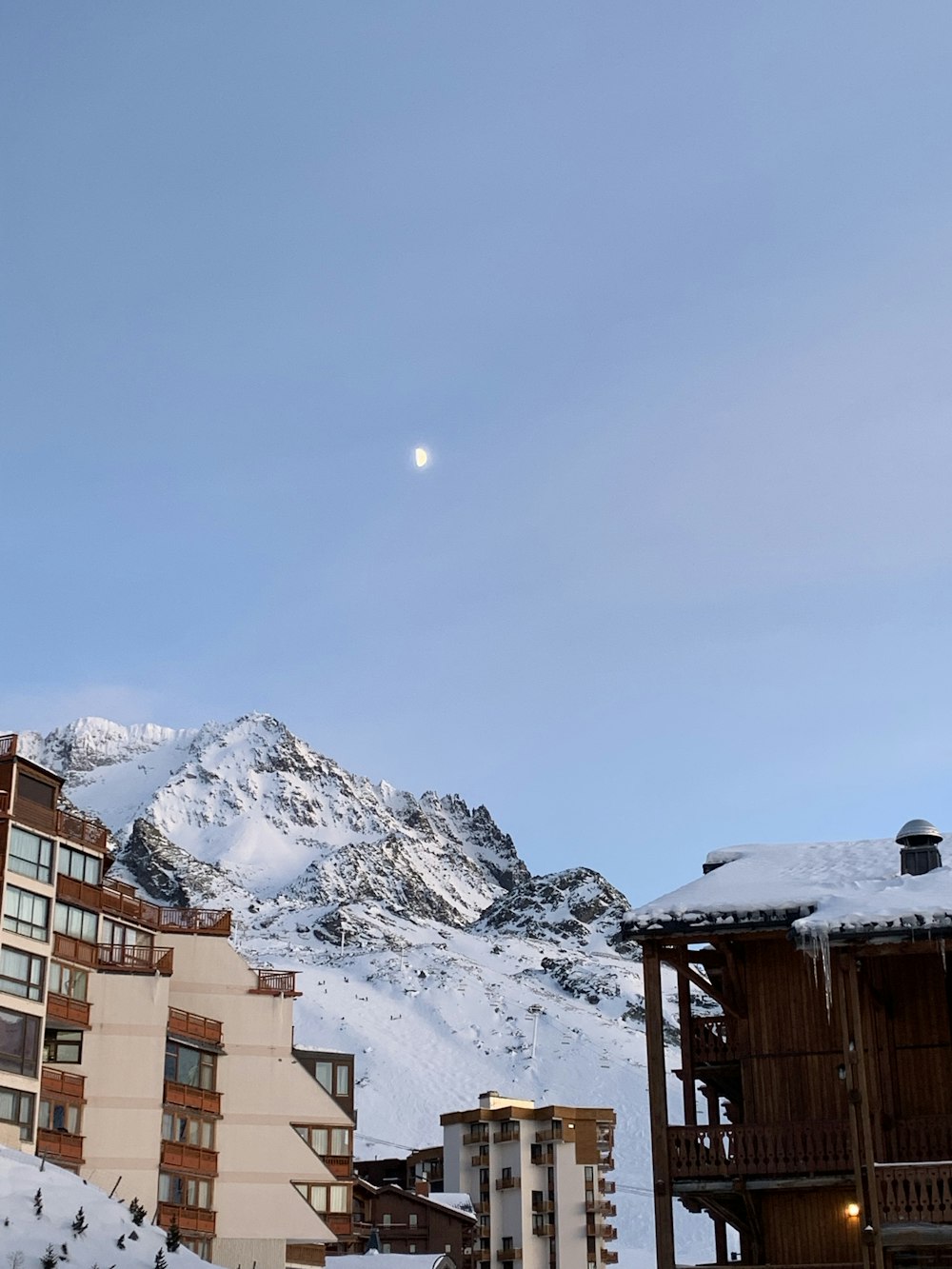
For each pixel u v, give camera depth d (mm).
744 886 36656
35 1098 59562
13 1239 34969
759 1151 34438
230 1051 69812
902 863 36875
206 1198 66688
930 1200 31516
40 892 62469
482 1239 145375
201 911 74188
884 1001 36219
